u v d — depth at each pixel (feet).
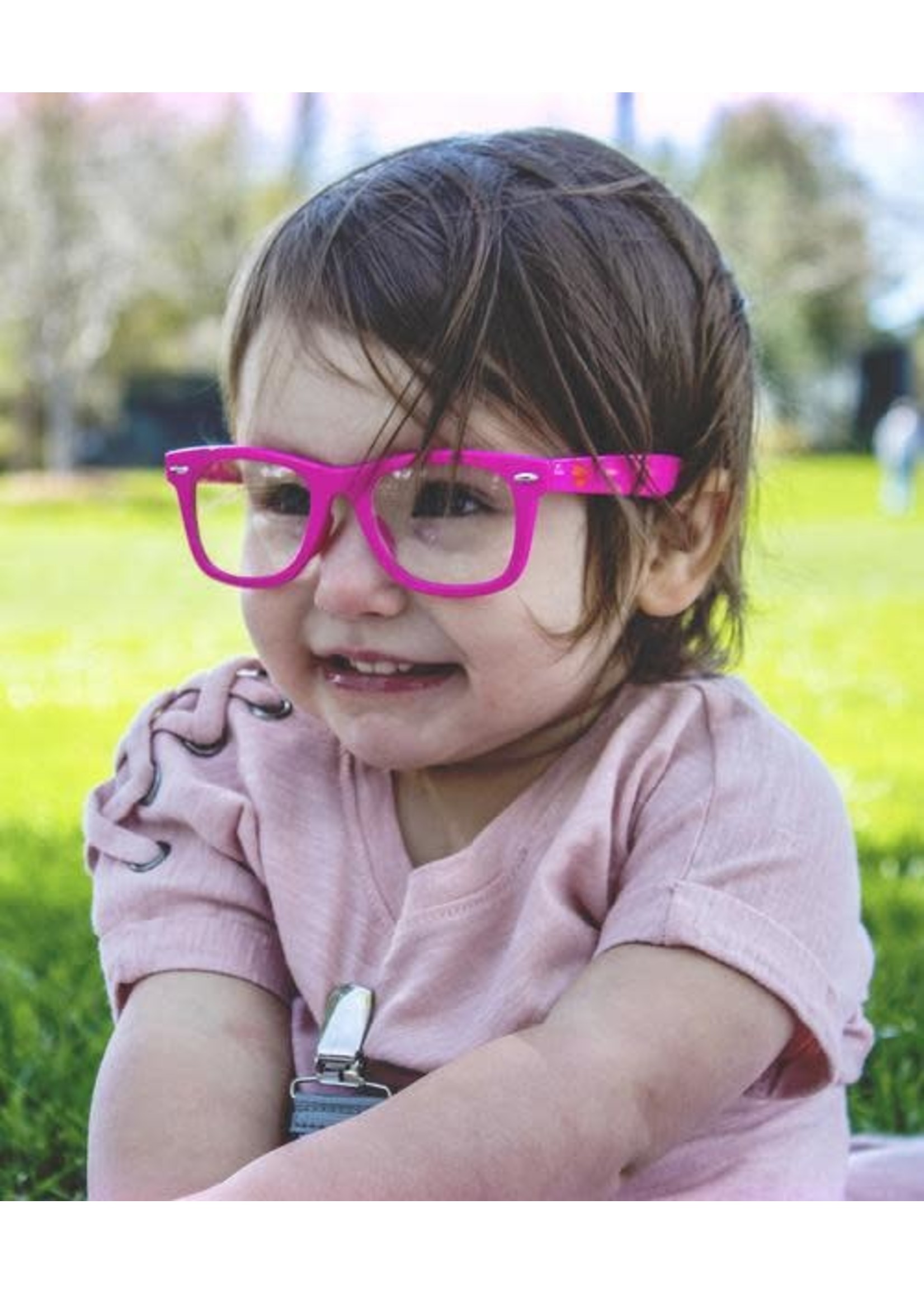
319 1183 4.85
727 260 6.47
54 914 10.61
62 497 77.71
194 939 5.94
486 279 5.32
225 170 94.79
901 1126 7.78
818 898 5.44
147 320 105.19
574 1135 4.84
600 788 5.59
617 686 5.92
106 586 38.68
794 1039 5.39
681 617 6.20
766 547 10.66
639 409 5.59
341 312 5.28
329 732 6.28
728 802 5.49
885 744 16.74
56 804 14.19
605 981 5.20
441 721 5.46
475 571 5.27
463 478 5.25
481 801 5.86
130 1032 5.76
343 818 6.06
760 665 22.61
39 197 93.66
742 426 6.25
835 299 103.04
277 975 6.02
